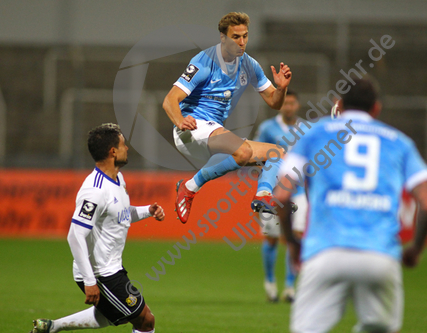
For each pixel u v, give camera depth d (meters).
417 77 61.19
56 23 59.84
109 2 59.56
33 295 22.78
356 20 63.66
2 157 48.09
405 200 40.38
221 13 60.12
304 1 64.06
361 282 8.49
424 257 39.91
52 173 44.75
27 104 58.97
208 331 16.70
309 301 8.66
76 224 12.64
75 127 47.97
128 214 13.61
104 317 13.84
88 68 59.41
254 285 27.70
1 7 59.91
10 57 59.84
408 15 63.62
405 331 17.22
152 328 13.81
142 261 34.16
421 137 56.19
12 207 44.25
